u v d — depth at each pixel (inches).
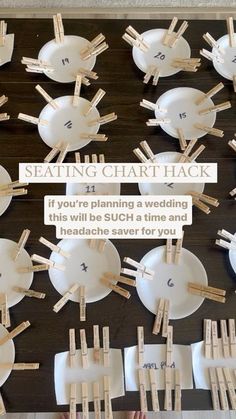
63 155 42.6
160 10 48.6
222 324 39.0
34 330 38.9
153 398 37.7
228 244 40.1
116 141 43.4
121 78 45.4
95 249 40.8
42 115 44.1
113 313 39.3
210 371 38.4
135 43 45.9
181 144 43.0
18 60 45.7
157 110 44.0
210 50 46.6
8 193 41.2
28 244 40.7
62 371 38.3
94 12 48.6
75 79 45.4
